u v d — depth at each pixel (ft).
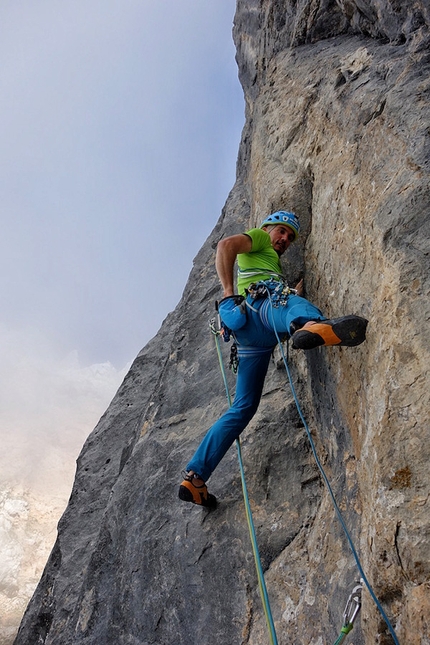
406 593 8.73
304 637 11.80
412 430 9.16
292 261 15.96
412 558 8.57
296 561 13.35
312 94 17.70
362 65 15.93
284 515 14.47
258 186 19.15
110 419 26.81
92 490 23.89
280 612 12.73
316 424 15.29
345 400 12.69
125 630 15.37
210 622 13.78
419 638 8.34
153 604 15.10
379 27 16.43
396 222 10.98
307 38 21.03
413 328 9.75
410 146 11.80
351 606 10.39
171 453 18.22
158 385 21.90
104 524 18.38
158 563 15.61
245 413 14.26
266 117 20.24
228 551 14.47
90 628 16.22
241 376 14.25
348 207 13.34
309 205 16.22
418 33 14.24
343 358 12.59
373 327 10.89
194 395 20.16
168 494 17.01
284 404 16.44
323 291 14.47
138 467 18.95
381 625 9.11
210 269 26.63
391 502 9.05
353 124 14.44
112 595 16.35
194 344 22.48
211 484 16.02
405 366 9.61
